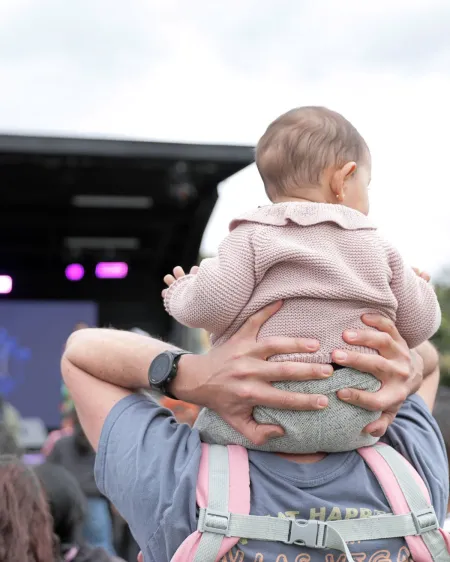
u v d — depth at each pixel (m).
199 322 1.56
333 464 1.52
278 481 1.48
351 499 1.49
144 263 12.30
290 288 1.51
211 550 1.41
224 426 1.55
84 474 5.31
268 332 1.53
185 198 9.92
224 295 1.52
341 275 1.51
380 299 1.52
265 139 1.74
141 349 1.67
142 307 12.39
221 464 1.49
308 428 1.48
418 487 1.50
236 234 1.58
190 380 1.55
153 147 8.88
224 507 1.43
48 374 12.18
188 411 3.60
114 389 1.68
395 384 1.52
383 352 1.52
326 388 1.48
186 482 1.46
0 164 9.41
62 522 2.99
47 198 10.68
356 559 1.44
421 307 1.61
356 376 1.49
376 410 1.50
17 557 2.06
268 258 1.51
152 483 1.50
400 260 1.58
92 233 11.71
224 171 9.44
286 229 1.56
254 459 1.51
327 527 1.43
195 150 8.92
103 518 5.27
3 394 12.06
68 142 8.77
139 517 1.52
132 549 5.26
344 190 1.68
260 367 1.48
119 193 10.47
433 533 1.47
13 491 2.11
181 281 1.67
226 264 1.54
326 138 1.67
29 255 12.07
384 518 1.46
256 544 1.43
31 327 12.16
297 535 1.42
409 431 1.66
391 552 1.46
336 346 1.50
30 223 11.31
